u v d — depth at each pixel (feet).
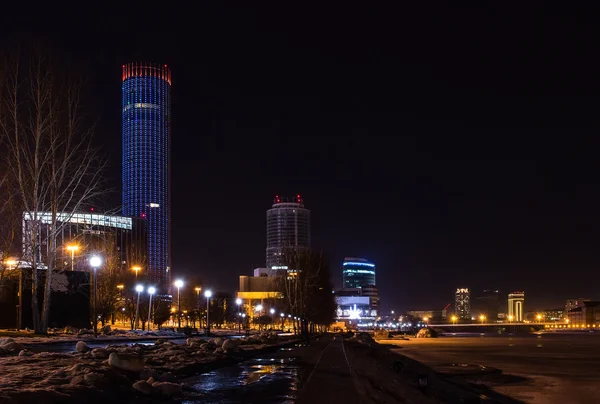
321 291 387.55
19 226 178.50
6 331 168.76
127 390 55.21
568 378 171.53
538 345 452.35
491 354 311.68
